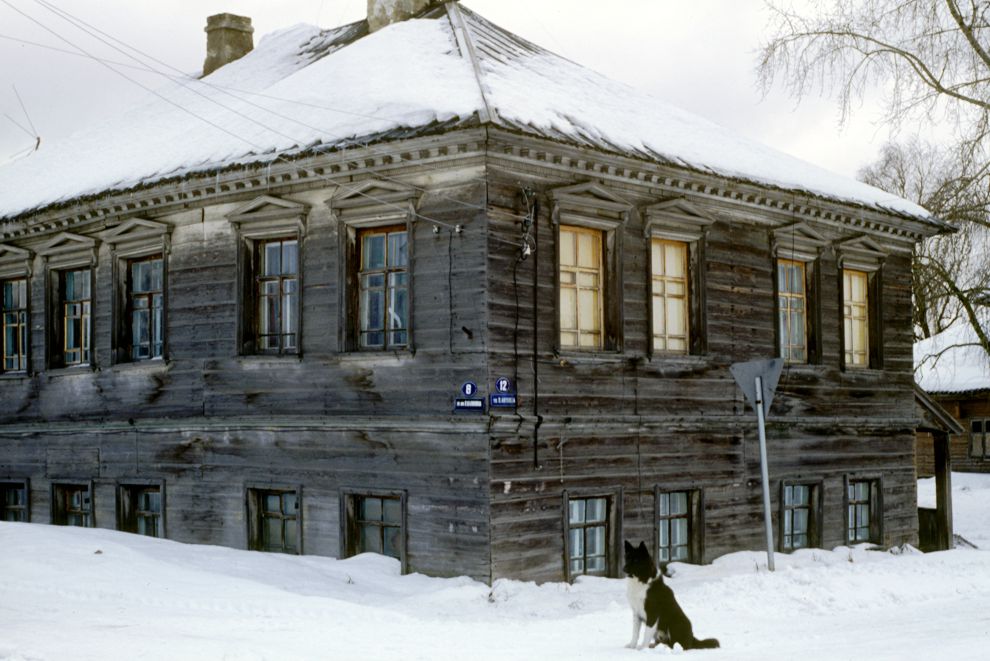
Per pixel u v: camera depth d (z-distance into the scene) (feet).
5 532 55.72
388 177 56.90
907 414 79.92
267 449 61.87
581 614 46.52
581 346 58.54
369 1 79.00
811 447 72.28
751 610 45.14
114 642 33.24
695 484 63.62
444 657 32.63
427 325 55.31
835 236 74.95
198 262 65.36
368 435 57.52
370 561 56.29
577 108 62.64
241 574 50.42
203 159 64.64
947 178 87.81
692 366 63.93
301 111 62.90
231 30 97.50
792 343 72.18
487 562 52.49
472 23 71.77
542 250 56.24
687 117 75.25
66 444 73.46
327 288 59.26
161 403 67.10
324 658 31.68
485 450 53.06
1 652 31.01
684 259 65.00
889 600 48.78
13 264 77.36
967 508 117.80
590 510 58.54
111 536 58.08
